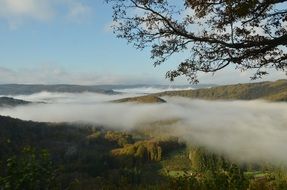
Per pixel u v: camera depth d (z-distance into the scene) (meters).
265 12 9.60
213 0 9.66
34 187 6.46
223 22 9.69
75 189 8.09
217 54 9.93
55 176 6.79
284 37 9.27
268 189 9.66
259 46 9.64
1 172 6.48
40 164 6.70
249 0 8.72
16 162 6.48
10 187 6.23
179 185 9.45
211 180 9.23
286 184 9.96
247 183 9.34
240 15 8.89
